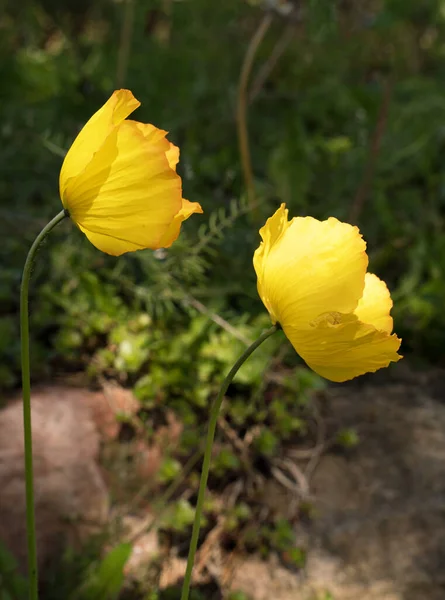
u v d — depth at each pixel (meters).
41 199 1.06
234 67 1.49
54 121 1.22
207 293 0.82
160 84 1.42
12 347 0.79
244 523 0.69
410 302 0.93
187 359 0.77
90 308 0.82
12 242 0.89
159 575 0.63
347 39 1.37
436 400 0.86
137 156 0.35
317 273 0.36
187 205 0.36
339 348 0.37
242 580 0.65
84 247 0.85
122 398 0.76
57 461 0.67
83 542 0.63
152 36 1.65
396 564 0.67
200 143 1.25
